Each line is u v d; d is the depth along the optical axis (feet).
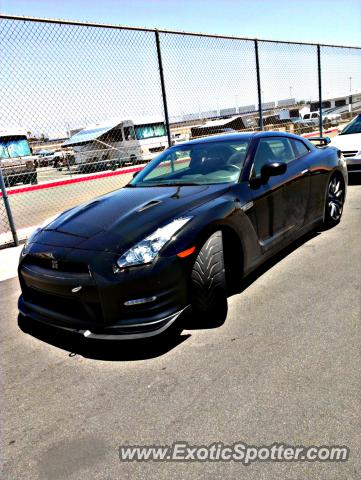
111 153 38.99
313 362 7.75
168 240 8.49
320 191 14.61
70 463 5.97
